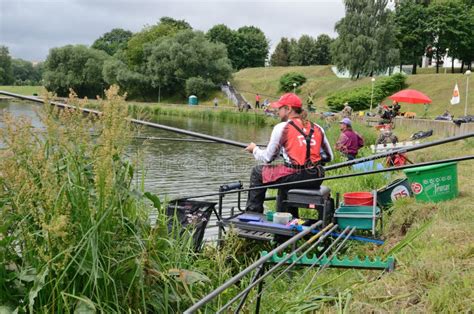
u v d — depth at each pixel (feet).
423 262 14.34
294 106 20.53
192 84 225.35
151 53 240.53
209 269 14.65
